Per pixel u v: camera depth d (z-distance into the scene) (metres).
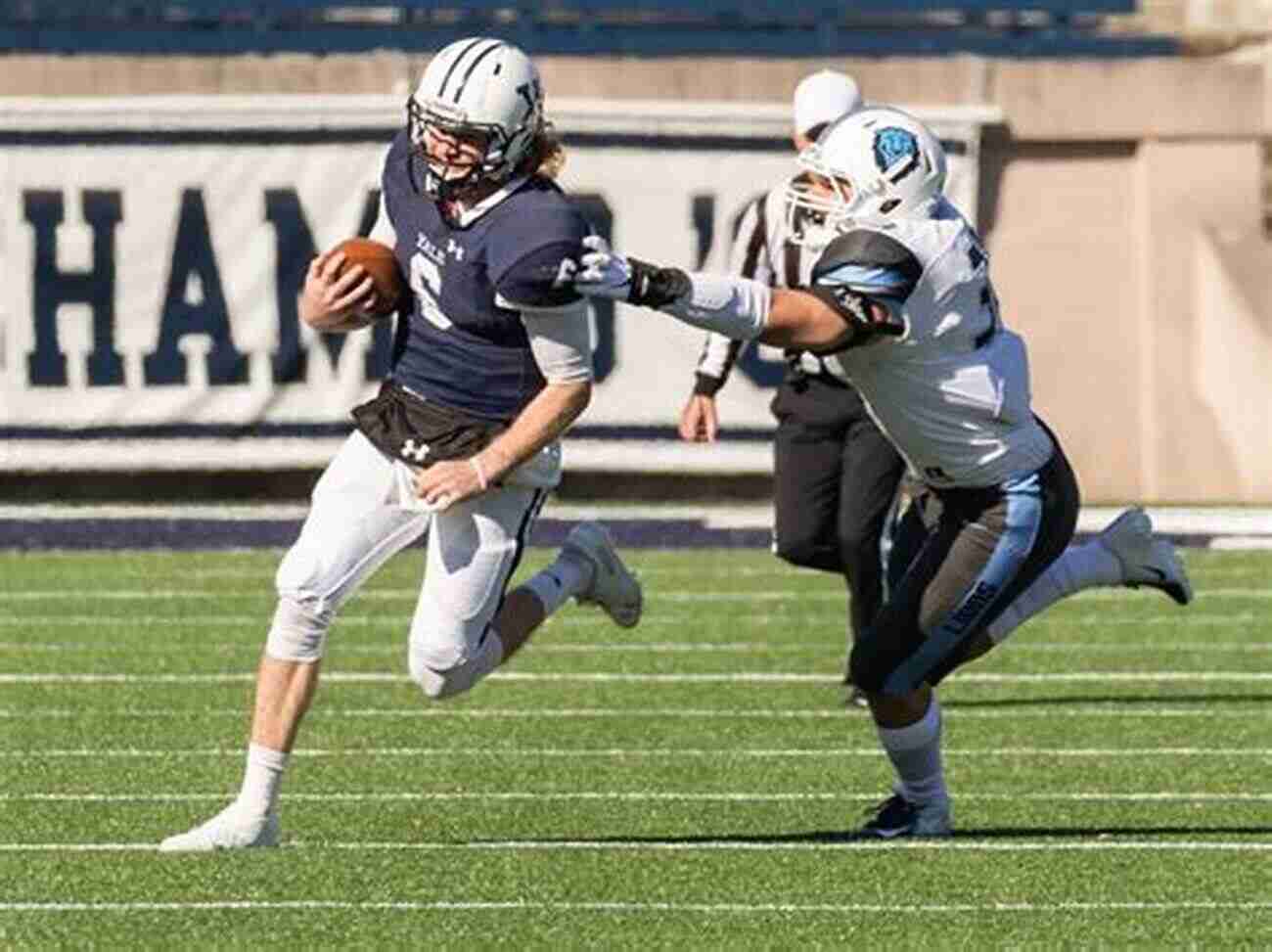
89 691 35.47
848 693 34.62
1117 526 27.06
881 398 24.44
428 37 59.19
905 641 25.03
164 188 54.59
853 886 23.22
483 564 24.25
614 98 56.09
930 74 57.00
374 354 54.91
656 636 41.19
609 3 59.41
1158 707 34.56
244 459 54.72
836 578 48.22
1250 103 57.59
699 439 34.75
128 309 54.56
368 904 22.27
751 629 41.97
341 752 30.98
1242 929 21.47
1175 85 57.47
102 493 55.31
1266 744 31.81
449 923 21.55
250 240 54.72
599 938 20.97
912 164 23.64
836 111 34.00
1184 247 57.66
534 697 35.41
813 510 34.06
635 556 51.38
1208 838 25.78
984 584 24.80
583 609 44.06
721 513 54.03
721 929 21.33
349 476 24.20
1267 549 52.38
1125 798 28.17
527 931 21.19
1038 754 31.05
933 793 25.94
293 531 52.31
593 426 55.09
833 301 23.16
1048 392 57.72
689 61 56.34
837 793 28.52
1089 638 41.12
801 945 20.77
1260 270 57.53
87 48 58.59
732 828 26.34
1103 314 57.81
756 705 34.69
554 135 23.86
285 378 54.81
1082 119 57.31
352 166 54.84
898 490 34.03
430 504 23.31
